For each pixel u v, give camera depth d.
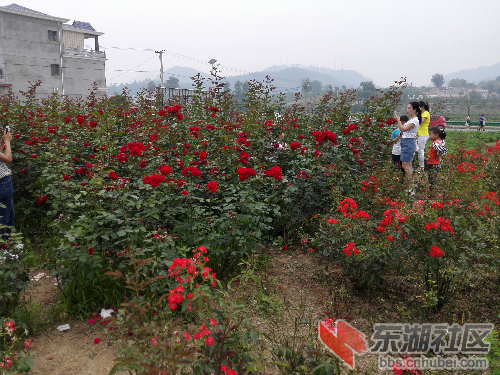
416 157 8.56
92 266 3.48
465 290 3.95
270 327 3.34
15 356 2.69
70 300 3.61
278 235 5.52
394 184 5.14
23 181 6.01
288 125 7.59
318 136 5.91
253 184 4.77
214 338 2.33
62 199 4.52
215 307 3.49
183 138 6.70
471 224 4.12
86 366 2.86
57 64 39.44
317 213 5.41
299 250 5.11
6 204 4.54
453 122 49.59
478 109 146.88
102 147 5.31
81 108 10.27
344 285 4.13
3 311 3.20
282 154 6.70
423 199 4.45
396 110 8.70
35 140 6.05
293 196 5.36
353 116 8.58
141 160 5.02
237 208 4.65
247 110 8.34
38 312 3.48
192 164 5.38
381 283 3.85
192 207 4.64
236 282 4.18
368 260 3.74
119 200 3.86
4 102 8.73
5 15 35.12
